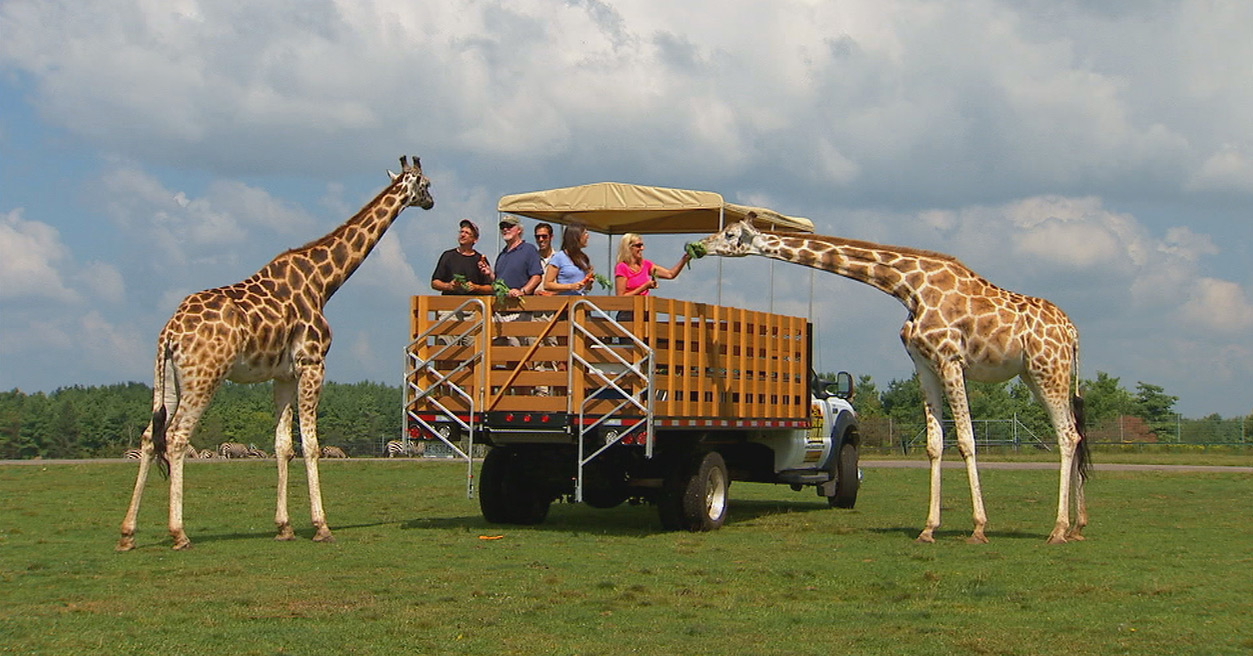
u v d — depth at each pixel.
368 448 50.56
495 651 7.08
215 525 13.46
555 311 12.15
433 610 8.24
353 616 8.04
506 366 12.34
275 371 11.78
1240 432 46.50
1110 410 60.94
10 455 65.56
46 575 9.65
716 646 7.20
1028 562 10.62
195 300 11.09
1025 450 43.31
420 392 12.63
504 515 13.45
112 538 12.15
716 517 13.16
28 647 7.10
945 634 7.55
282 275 11.90
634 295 11.84
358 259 12.61
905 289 12.38
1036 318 12.16
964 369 12.23
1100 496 18.41
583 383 12.03
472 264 13.50
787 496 18.53
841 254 12.59
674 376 12.11
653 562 10.48
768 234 12.80
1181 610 8.37
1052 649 7.17
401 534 12.52
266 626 7.70
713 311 12.87
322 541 11.80
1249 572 10.06
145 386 85.12
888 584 9.37
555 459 12.82
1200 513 15.39
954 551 11.34
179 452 10.99
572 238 13.47
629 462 12.83
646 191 13.75
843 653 7.05
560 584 9.30
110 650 7.03
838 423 16.14
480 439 12.64
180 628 7.63
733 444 14.77
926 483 21.59
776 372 14.33
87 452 66.00
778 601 8.68
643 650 7.10
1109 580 9.62
